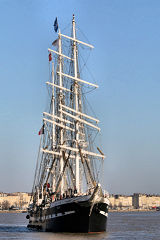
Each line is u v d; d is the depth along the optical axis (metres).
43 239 68.19
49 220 82.44
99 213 74.44
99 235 74.50
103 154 88.38
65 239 67.31
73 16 97.00
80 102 92.38
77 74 94.75
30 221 109.94
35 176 107.31
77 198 72.31
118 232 97.62
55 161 103.88
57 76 107.06
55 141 105.94
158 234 91.56
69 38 95.38
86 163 88.00
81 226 72.88
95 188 70.50
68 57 98.56
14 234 84.81
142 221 170.88
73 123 95.06
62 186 92.81
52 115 100.88
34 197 107.94
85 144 87.94
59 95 104.94
